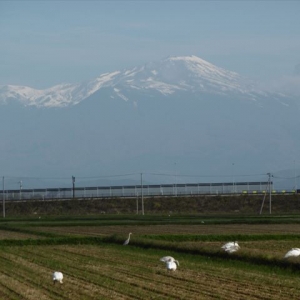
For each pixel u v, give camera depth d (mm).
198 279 55062
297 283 52781
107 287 50969
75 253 79438
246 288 50438
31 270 62094
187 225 136125
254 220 144875
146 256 74688
